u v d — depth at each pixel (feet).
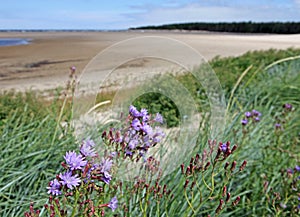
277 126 11.51
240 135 10.52
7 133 9.67
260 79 20.36
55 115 11.37
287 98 16.97
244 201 8.51
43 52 45.21
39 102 13.71
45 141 9.67
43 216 6.31
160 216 6.61
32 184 8.13
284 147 11.64
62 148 9.02
